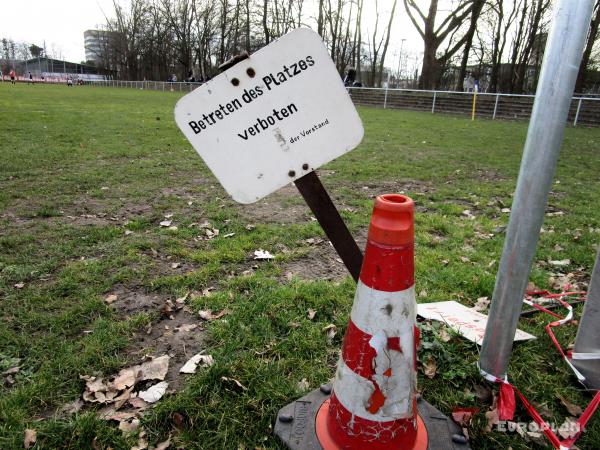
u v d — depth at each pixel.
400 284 1.50
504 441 1.81
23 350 2.33
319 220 1.80
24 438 1.76
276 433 1.79
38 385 2.05
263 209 4.93
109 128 11.77
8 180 5.77
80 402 1.99
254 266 3.45
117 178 6.14
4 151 7.64
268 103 1.63
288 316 2.67
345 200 5.43
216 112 1.62
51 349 2.33
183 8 56.94
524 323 2.69
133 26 68.69
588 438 1.84
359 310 1.56
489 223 4.60
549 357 2.34
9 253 3.51
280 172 1.71
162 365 2.23
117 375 2.16
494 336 2.02
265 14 43.31
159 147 8.92
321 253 3.74
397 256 1.48
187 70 59.97
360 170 7.28
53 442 1.76
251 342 2.42
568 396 2.07
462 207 5.24
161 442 1.79
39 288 2.97
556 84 1.62
